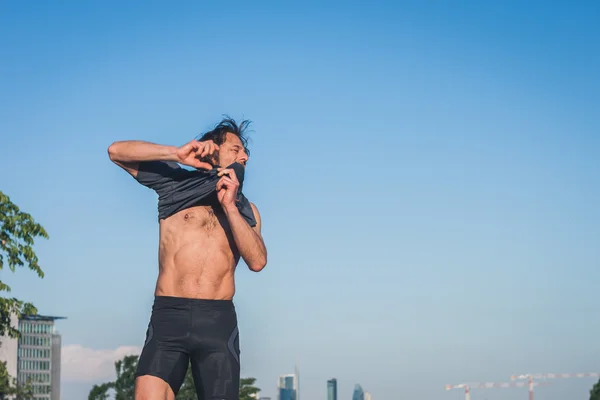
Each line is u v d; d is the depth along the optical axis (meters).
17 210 22.55
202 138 5.65
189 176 5.48
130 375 48.03
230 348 5.32
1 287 22.59
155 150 5.22
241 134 5.77
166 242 5.43
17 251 22.36
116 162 5.39
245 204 5.58
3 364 35.56
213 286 5.35
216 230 5.44
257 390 49.19
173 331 5.23
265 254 5.42
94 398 47.00
